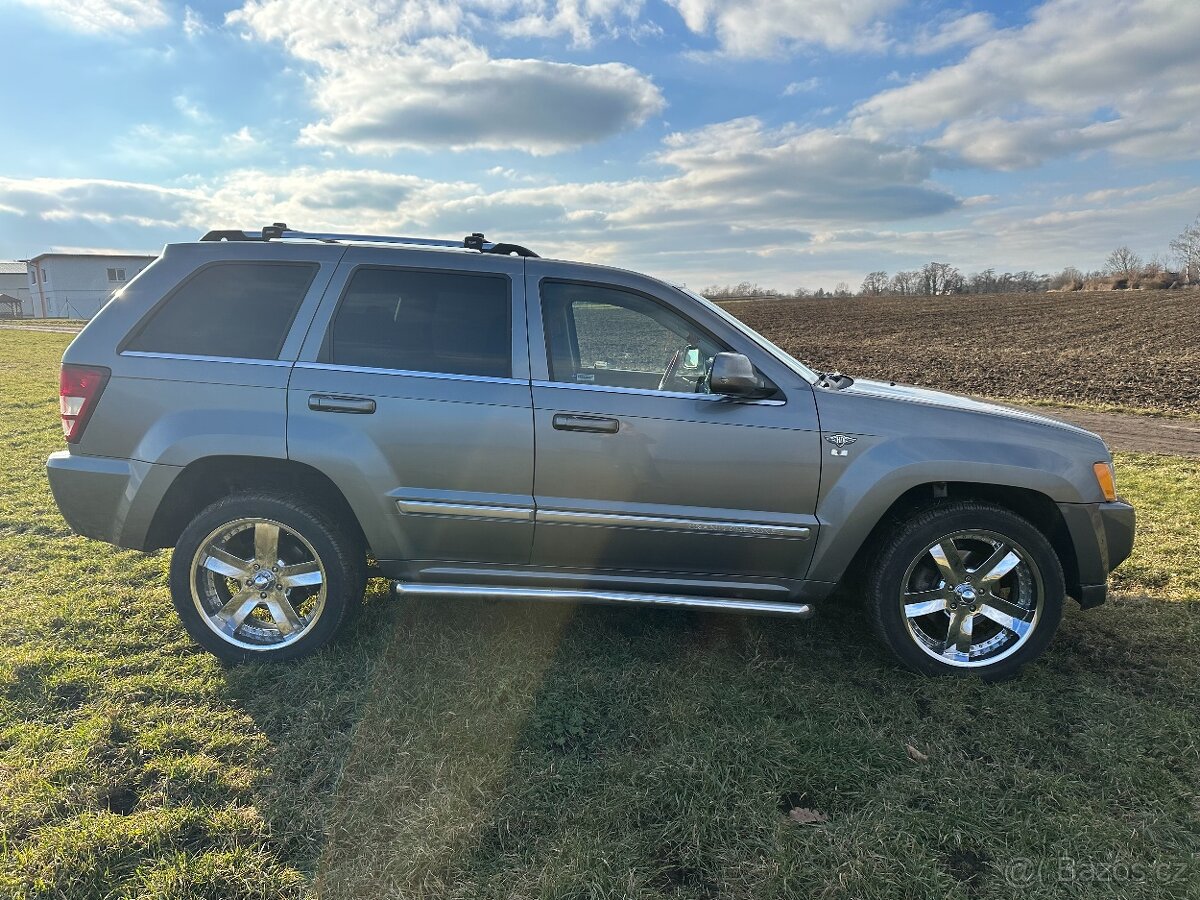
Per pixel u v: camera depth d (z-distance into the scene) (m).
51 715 2.84
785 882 2.10
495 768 2.57
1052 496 3.23
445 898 2.04
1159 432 10.41
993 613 3.32
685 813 2.38
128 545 3.25
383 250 3.31
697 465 3.16
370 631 3.57
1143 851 2.26
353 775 2.54
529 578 3.33
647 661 3.36
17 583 4.11
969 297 74.62
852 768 2.62
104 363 3.19
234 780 2.49
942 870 2.17
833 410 3.22
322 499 3.40
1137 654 3.55
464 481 3.18
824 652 3.52
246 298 3.27
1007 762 2.70
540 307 3.29
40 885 2.03
